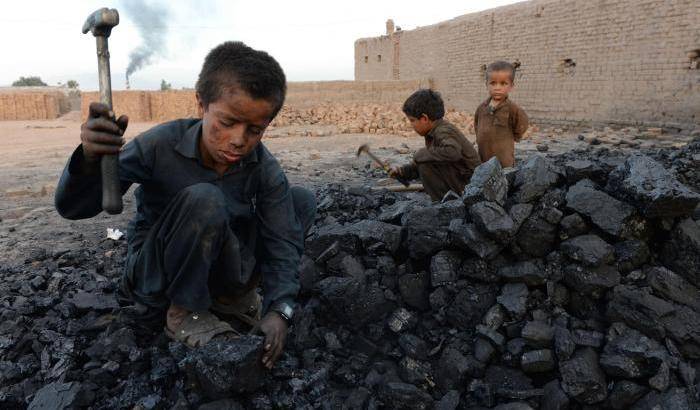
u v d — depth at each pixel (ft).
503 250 8.91
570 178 9.62
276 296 7.10
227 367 6.27
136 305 7.96
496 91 15.80
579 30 52.06
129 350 7.57
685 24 42.68
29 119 90.27
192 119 6.91
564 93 54.54
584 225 8.68
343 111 63.31
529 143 38.88
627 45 47.44
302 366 7.73
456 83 73.46
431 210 9.25
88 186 5.95
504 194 9.00
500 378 7.73
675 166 12.82
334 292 8.38
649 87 45.96
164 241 6.57
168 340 7.88
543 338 7.70
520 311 8.14
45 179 27.55
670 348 7.46
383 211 13.30
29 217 18.62
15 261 13.69
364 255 9.94
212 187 6.43
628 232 8.46
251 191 7.20
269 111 5.92
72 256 13.08
